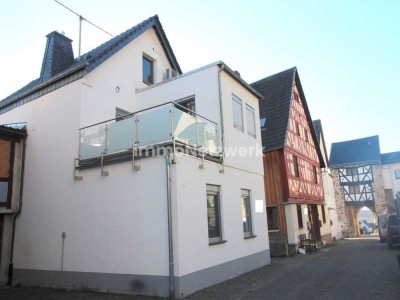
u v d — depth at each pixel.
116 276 8.63
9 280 10.67
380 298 7.29
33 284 10.21
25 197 11.24
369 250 17.94
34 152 11.45
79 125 10.30
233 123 12.02
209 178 9.88
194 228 8.68
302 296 7.72
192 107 11.85
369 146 39.00
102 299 7.93
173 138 8.41
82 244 9.43
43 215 10.55
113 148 9.38
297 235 17.88
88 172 9.76
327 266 12.37
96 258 9.07
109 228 9.02
